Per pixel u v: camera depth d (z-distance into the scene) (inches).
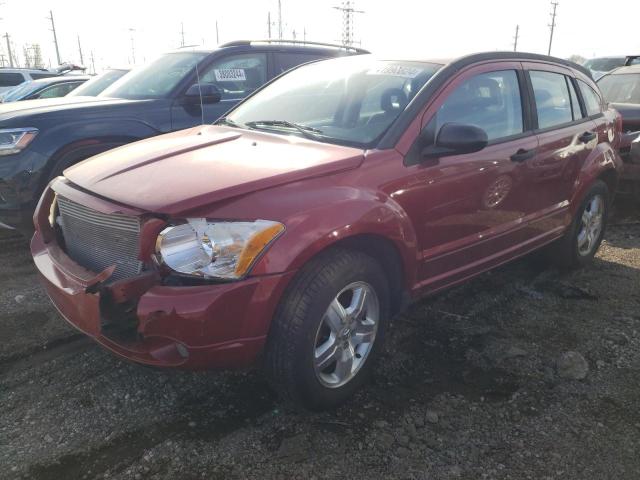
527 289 171.8
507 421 109.1
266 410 112.1
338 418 109.7
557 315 154.5
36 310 153.2
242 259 93.7
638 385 121.2
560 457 99.2
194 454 99.3
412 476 94.7
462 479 94.2
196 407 112.7
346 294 111.5
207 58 236.8
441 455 99.8
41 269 115.0
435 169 124.2
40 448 100.1
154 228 95.0
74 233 114.0
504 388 120.0
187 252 94.2
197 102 220.4
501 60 150.1
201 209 95.7
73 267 110.0
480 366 128.5
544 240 165.3
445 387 120.4
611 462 98.1
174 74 232.8
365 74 145.3
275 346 100.4
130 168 113.4
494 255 147.8
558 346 137.6
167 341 94.9
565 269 186.9
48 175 189.5
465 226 135.3
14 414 109.4
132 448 100.6
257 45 255.6
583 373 123.4
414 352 134.3
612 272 187.6
